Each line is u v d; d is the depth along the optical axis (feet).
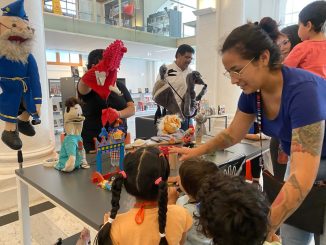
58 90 22.43
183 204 3.49
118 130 4.93
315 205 3.42
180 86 8.72
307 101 2.61
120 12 21.95
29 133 5.63
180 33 25.81
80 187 4.12
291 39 6.10
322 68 5.02
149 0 24.00
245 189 2.22
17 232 7.02
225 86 14.51
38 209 8.27
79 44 22.57
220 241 2.13
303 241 4.12
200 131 6.20
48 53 25.77
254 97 3.37
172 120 6.63
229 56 2.78
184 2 25.00
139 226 2.80
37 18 8.51
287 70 2.88
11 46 4.69
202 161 3.52
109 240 2.78
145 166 2.86
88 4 19.93
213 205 2.16
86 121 5.93
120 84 6.43
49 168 4.97
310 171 2.52
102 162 5.12
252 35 2.68
